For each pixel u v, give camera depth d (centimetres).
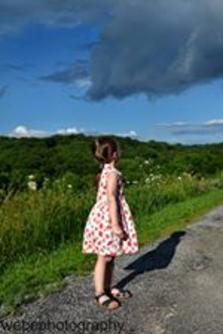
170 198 702
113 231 277
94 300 290
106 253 279
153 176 791
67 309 278
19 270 348
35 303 286
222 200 691
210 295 303
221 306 286
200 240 438
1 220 407
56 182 543
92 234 282
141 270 348
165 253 392
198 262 369
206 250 404
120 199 281
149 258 377
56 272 336
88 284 316
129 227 283
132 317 270
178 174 918
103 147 279
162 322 265
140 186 702
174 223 516
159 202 661
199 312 278
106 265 283
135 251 282
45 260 374
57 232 432
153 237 449
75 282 320
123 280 328
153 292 306
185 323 264
